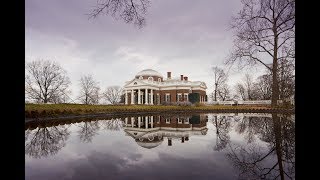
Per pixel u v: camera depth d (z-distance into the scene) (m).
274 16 17.33
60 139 8.59
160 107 34.56
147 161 4.88
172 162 4.75
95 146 7.02
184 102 44.06
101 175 3.89
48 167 4.50
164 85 52.59
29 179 3.75
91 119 19.64
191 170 4.11
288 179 3.56
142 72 56.50
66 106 23.83
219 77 57.09
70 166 4.55
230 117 21.09
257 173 3.86
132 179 3.63
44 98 56.00
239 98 70.44
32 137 9.12
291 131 9.75
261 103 41.75
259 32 19.69
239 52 21.77
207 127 12.83
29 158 5.40
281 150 5.88
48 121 16.80
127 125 14.71
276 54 20.38
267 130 10.51
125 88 50.56
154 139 8.38
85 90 69.06
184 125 14.39
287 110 23.14
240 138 8.27
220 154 5.54
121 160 5.02
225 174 3.86
